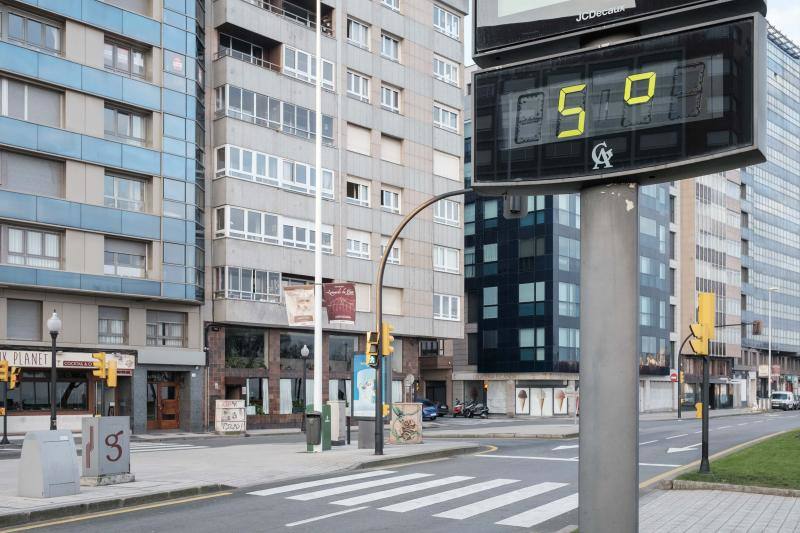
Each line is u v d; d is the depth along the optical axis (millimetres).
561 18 5387
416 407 24781
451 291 51969
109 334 35000
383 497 12820
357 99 46781
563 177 5289
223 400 35094
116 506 11734
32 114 32531
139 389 35312
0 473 16234
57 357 32344
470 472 16734
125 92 35250
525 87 5488
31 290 32125
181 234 36812
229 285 38781
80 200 33531
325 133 44531
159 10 36750
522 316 64250
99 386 34438
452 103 53469
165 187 36406
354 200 46156
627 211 5156
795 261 111625
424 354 63156
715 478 13500
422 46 51375
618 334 5027
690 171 5012
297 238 42469
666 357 76250
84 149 33750
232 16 40062
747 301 96438
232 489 13828
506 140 5527
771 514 10578
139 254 35812
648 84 5051
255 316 39594
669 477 15492
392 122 48781
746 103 4715
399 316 48062
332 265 44219
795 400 81500
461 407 59719
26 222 31734
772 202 105438
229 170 39250
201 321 38344
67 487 12102
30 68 32125
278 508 11664
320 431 21203
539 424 43875
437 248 51281
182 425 37438
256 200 40375
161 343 36906
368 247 46625
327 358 44812
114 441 13656
